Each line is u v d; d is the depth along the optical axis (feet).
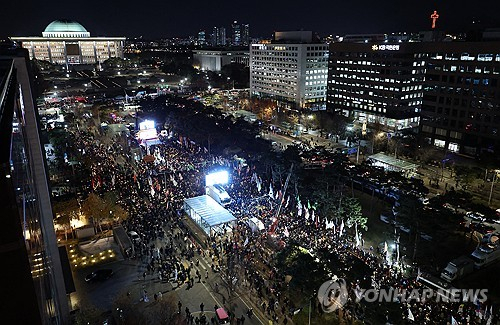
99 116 563.07
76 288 189.57
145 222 247.70
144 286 190.19
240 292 186.19
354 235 240.73
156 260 211.61
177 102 621.72
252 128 467.52
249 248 217.36
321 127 498.69
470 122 406.41
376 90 539.29
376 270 194.80
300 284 173.37
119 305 167.02
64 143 377.09
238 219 248.93
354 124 523.70
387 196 293.64
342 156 354.13
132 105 643.45
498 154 363.76
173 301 178.09
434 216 221.46
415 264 210.79
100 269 202.08
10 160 49.08
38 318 53.01
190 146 412.98
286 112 590.55
